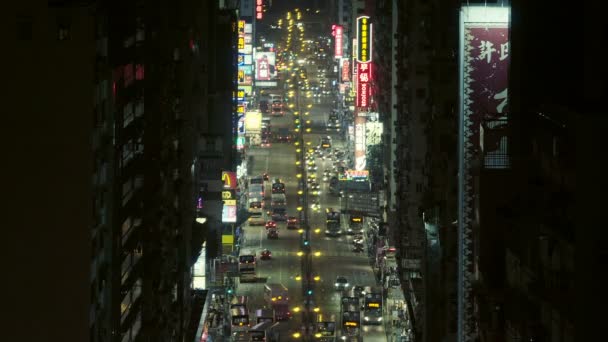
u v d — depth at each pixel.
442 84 97.56
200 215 129.62
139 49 83.50
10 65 58.12
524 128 50.25
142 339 84.75
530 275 46.75
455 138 90.25
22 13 57.97
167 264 95.94
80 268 59.78
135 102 81.50
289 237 193.62
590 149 39.47
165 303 93.94
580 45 41.94
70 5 58.66
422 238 111.56
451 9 95.06
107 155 67.94
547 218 43.41
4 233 58.94
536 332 43.91
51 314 59.59
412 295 121.62
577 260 39.62
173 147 100.12
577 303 39.62
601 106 40.12
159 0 93.81
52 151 59.12
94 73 60.19
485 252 58.19
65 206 59.44
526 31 50.03
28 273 59.28
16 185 58.78
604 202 39.38
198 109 130.38
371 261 177.00
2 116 58.28
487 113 66.56
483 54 75.94
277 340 136.50
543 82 46.84
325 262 178.25
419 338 111.06
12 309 59.22
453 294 91.25
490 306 56.12
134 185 81.00
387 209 175.25
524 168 49.81
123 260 75.69
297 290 162.50
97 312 64.19
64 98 58.91
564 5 44.16
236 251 169.62
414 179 129.38
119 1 74.00
